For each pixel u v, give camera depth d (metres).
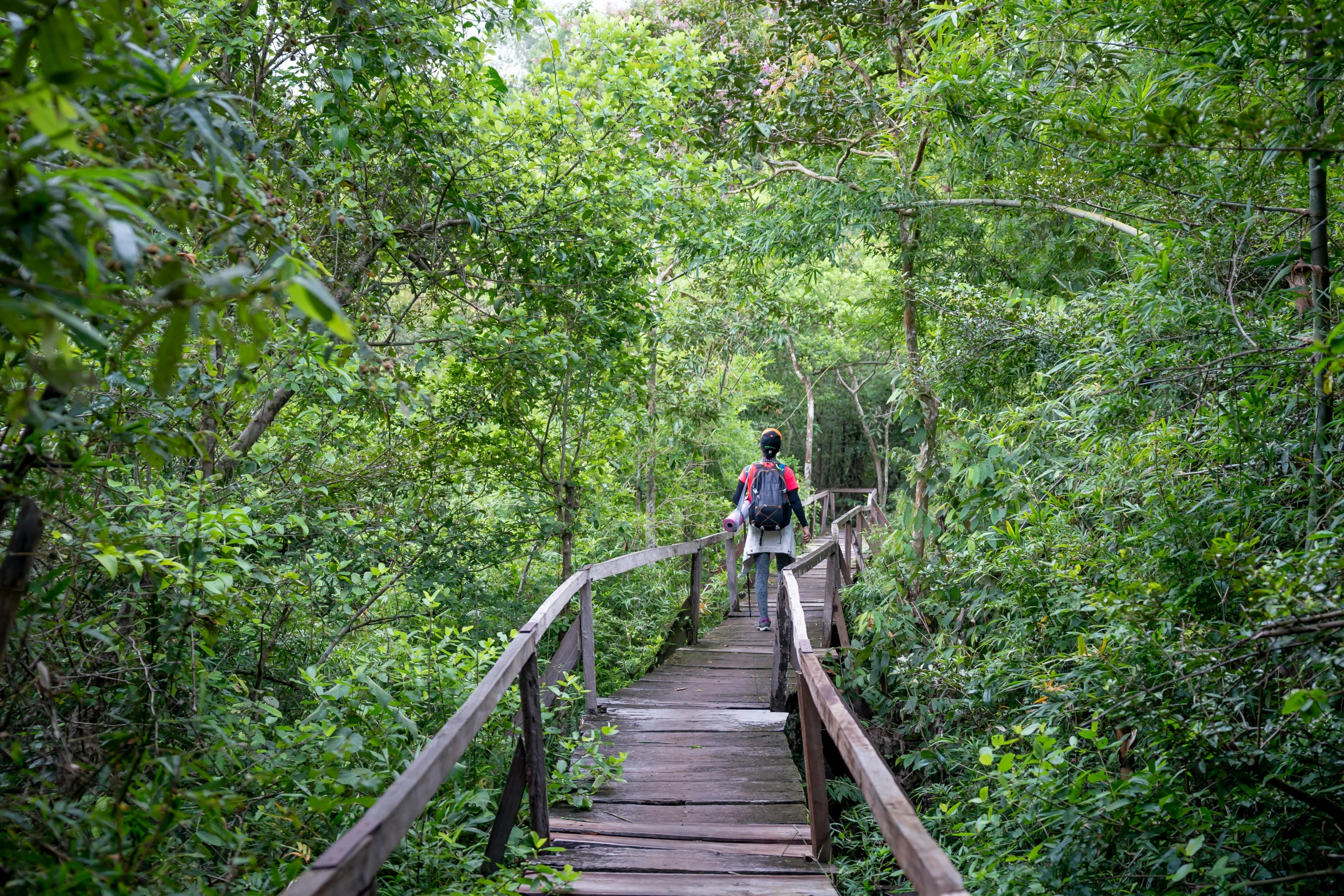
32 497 2.22
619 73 6.27
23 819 2.03
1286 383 3.30
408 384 2.64
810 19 7.61
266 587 3.91
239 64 4.87
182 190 1.75
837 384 25.75
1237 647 2.74
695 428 12.55
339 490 5.80
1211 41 3.34
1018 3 5.13
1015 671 4.13
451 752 2.48
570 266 6.73
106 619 2.78
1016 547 4.38
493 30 5.57
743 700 6.62
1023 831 3.21
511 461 7.57
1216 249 3.84
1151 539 3.54
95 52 1.55
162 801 2.16
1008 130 5.18
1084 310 5.33
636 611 9.38
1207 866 2.72
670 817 4.41
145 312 1.59
